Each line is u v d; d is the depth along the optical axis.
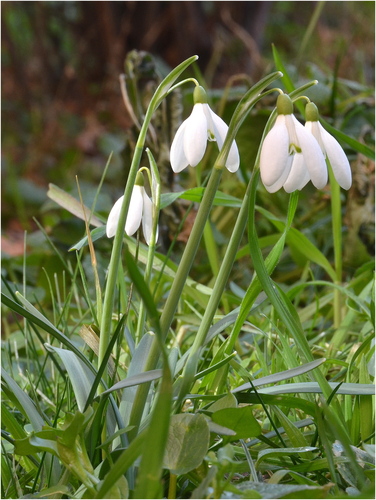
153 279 0.62
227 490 0.34
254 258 0.38
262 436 0.39
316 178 0.35
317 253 0.59
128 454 0.33
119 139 1.55
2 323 0.83
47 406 0.49
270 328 0.53
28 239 0.81
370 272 0.63
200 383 0.46
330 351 0.53
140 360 0.39
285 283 0.77
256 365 0.52
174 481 0.36
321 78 0.93
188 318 0.57
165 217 0.73
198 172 0.64
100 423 0.38
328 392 0.38
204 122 0.36
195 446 0.35
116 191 1.06
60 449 0.35
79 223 0.81
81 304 0.71
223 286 0.37
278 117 0.35
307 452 0.40
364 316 0.58
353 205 0.72
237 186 0.79
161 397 0.31
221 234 0.77
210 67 1.47
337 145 0.36
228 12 1.48
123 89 0.73
